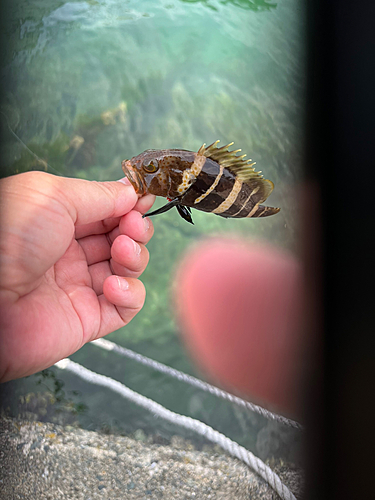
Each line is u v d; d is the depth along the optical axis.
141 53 0.51
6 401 0.31
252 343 0.39
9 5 0.51
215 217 0.47
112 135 0.47
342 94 0.34
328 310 0.31
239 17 0.55
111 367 0.37
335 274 0.30
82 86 0.48
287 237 0.43
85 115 0.47
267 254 0.44
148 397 0.35
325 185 0.35
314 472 0.27
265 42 0.52
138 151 0.47
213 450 0.31
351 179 0.30
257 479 0.28
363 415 0.24
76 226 0.23
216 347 0.39
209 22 0.54
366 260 0.27
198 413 0.34
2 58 0.48
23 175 0.19
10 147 0.42
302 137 0.45
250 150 0.48
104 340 0.39
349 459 0.25
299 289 0.40
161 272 0.44
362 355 0.26
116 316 0.23
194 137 0.48
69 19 0.52
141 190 0.19
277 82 0.49
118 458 0.28
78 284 0.23
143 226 0.22
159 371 0.37
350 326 0.27
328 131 0.37
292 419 0.32
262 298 0.41
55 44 0.50
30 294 0.19
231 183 0.19
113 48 0.51
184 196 0.19
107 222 0.24
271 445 0.31
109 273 0.24
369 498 0.23
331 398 0.27
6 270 0.17
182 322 0.41
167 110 0.48
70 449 0.29
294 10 0.52
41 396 0.32
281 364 0.36
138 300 0.22
